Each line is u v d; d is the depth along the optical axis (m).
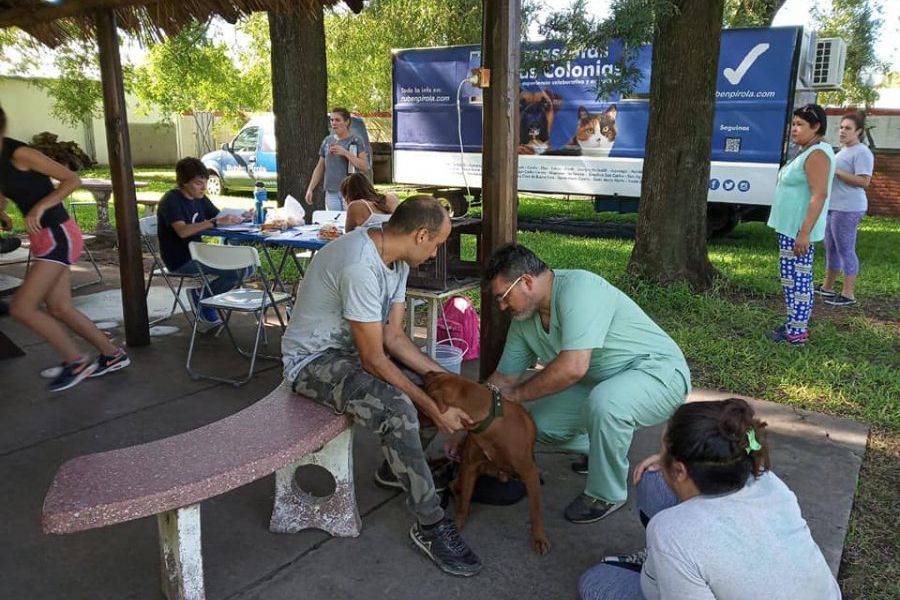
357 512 2.74
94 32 4.82
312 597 2.36
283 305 5.99
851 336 5.32
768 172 9.07
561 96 10.41
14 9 4.75
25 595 2.34
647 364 2.77
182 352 4.83
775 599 1.58
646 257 6.66
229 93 18.44
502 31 2.99
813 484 3.11
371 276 2.50
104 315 5.72
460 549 2.51
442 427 2.52
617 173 10.18
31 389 4.13
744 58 8.95
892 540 2.75
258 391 4.14
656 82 6.42
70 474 2.06
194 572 2.17
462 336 4.61
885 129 14.16
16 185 3.80
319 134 8.83
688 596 1.61
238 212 5.38
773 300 6.42
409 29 16.23
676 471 1.71
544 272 2.70
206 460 2.15
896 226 11.91
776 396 4.18
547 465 3.33
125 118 4.61
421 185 11.77
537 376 2.76
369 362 2.52
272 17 8.46
